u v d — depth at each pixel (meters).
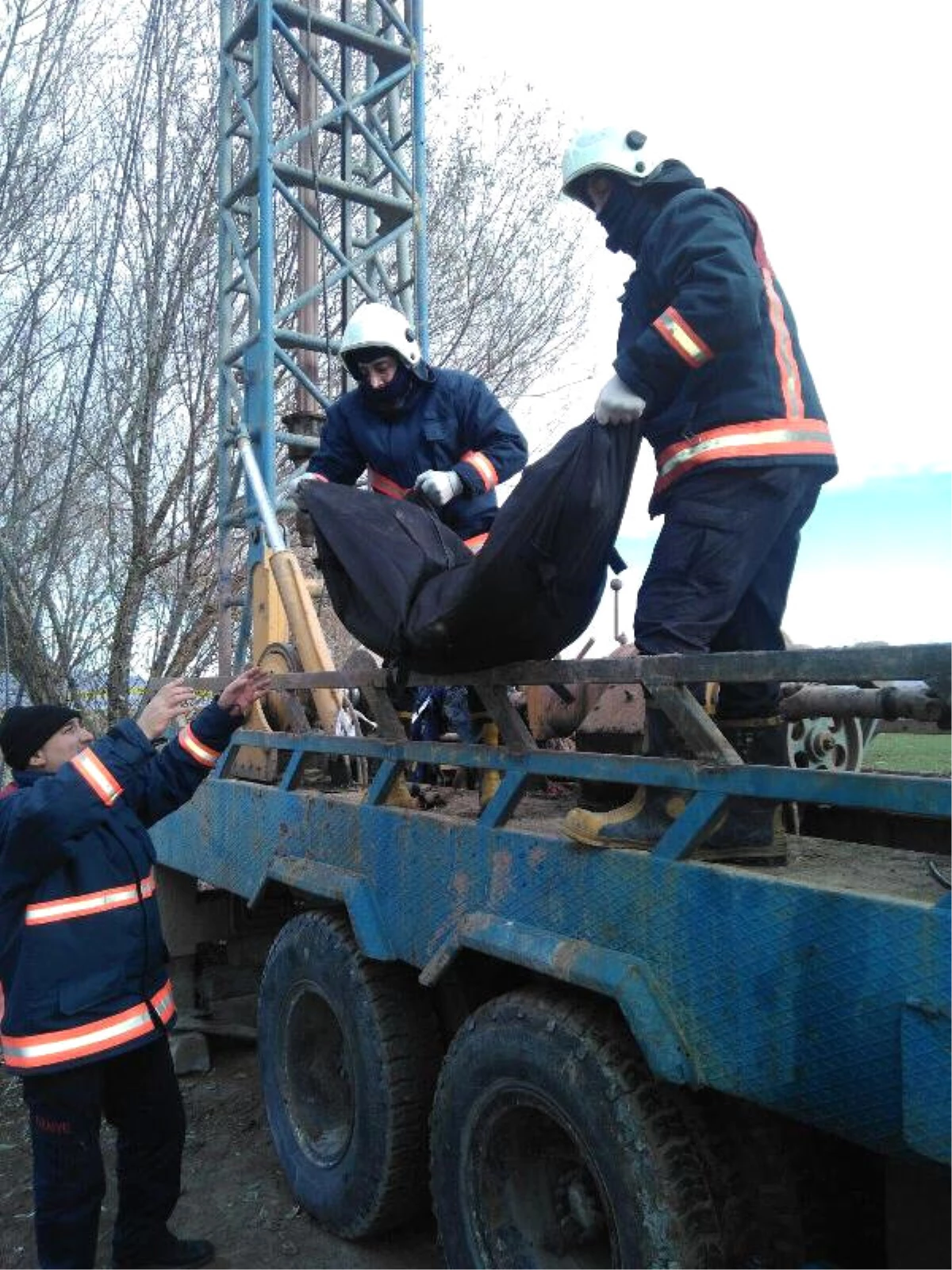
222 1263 3.27
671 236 2.41
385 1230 3.25
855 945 1.77
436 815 2.98
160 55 9.33
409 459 3.85
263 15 6.57
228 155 7.26
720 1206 2.13
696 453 2.48
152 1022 2.98
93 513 9.50
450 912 2.83
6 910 2.86
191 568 10.12
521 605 2.48
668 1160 2.11
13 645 8.63
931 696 2.79
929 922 1.64
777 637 2.84
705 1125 2.19
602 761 2.35
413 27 7.51
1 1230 3.61
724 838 2.29
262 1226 3.51
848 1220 2.29
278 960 3.67
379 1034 3.08
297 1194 3.48
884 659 1.73
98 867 2.93
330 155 9.79
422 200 7.44
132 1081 3.11
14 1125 4.49
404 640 2.78
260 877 3.91
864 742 3.81
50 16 8.48
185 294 9.73
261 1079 3.81
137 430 9.45
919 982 1.65
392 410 3.85
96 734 9.38
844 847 2.73
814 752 3.55
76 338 8.98
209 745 3.18
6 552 8.50
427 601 2.71
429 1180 3.10
